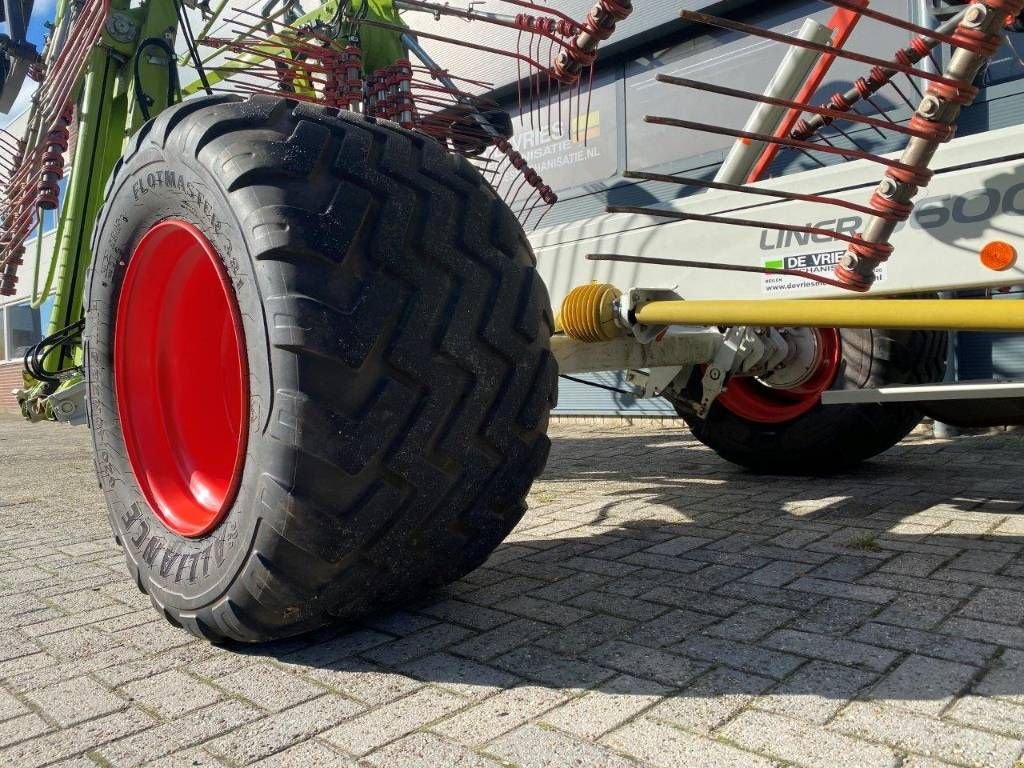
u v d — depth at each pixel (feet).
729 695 5.46
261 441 5.76
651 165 19.92
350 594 6.20
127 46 12.71
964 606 6.95
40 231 14.05
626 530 10.32
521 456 6.55
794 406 13.28
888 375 12.41
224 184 5.94
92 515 13.38
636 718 5.20
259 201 5.73
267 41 13.24
